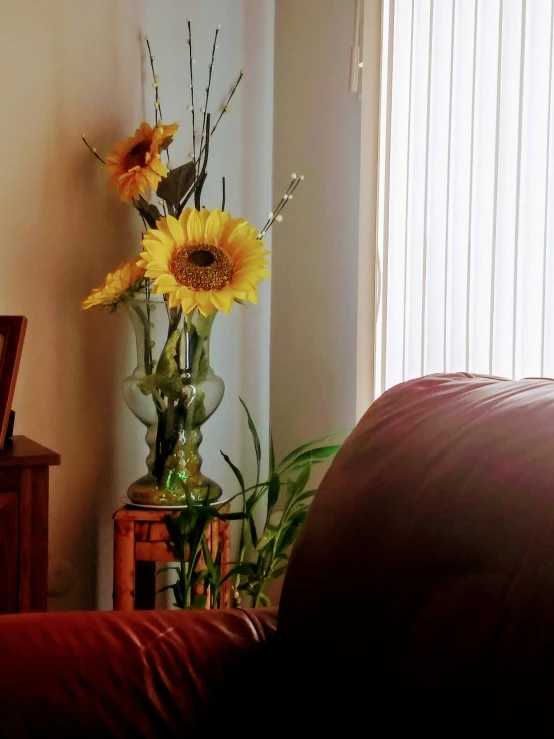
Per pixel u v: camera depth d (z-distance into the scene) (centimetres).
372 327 185
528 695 74
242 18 216
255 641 122
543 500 83
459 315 161
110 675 111
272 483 181
